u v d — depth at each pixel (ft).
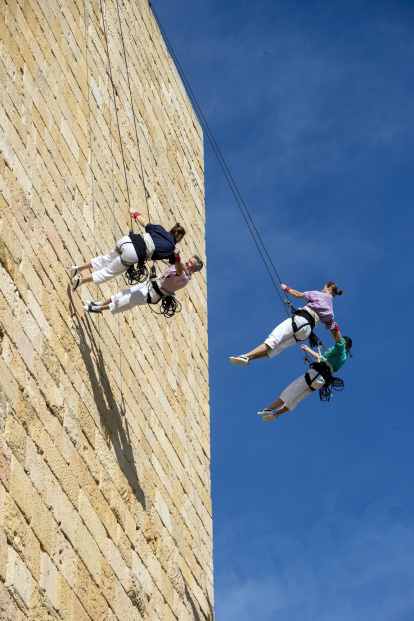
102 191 47.39
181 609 45.57
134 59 58.03
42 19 43.78
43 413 34.40
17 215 36.19
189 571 48.37
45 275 37.81
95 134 48.08
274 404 47.09
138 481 43.45
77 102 46.26
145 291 41.37
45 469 33.37
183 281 41.27
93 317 42.55
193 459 53.78
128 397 44.86
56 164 41.78
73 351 39.04
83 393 39.01
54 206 40.42
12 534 29.73
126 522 40.55
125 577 38.88
